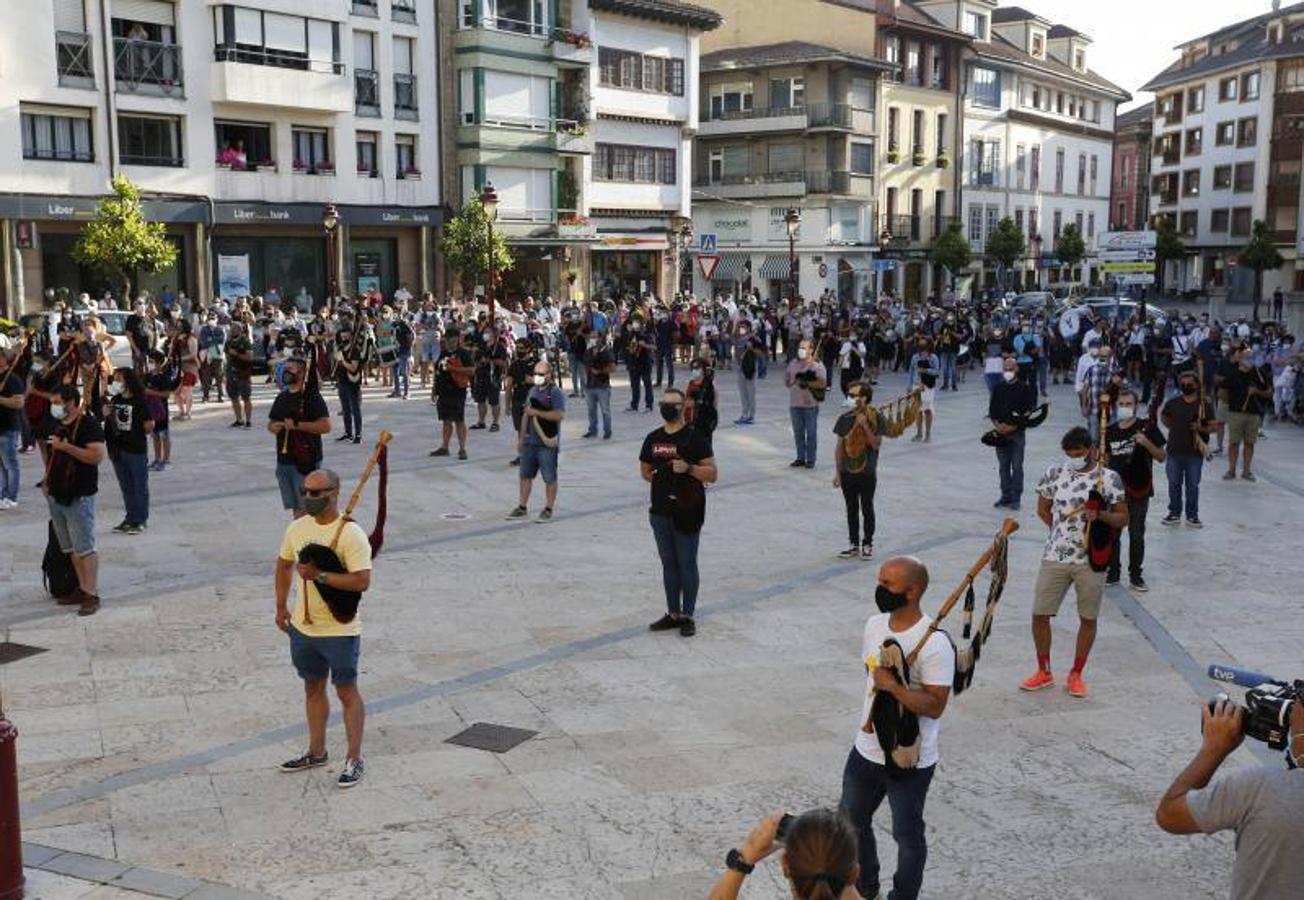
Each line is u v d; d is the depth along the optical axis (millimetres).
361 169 38844
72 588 10320
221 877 5926
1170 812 3711
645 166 48656
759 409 25766
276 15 35375
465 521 14031
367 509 14664
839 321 35656
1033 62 70562
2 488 14602
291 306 37094
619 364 34375
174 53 33500
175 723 7859
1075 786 7172
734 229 57719
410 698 8352
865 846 5523
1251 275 73875
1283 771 3529
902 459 19344
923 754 5336
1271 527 14602
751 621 10266
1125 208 98938
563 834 6430
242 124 35594
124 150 32812
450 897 5789
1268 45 74000
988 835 6562
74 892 5754
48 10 30609
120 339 25844
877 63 56156
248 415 21531
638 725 7922
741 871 3385
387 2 38688
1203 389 14797
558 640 9656
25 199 30234
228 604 10461
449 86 41188
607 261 47969
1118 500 8461
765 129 55969
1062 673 9141
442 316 31906
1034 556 12789
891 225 60469
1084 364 21312
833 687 8688
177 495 15227
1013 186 69938
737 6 60219
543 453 14086
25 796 6781
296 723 7883
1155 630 10234
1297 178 72312
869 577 11789
